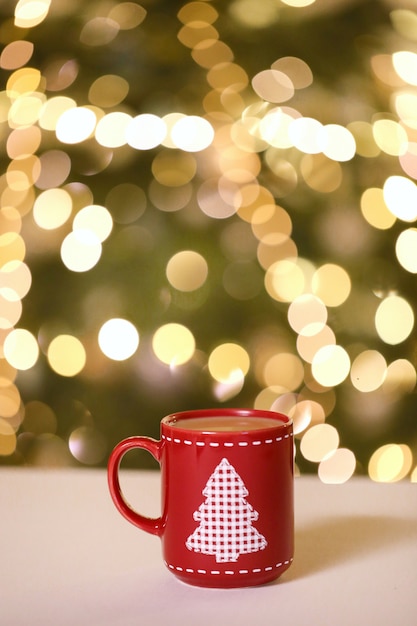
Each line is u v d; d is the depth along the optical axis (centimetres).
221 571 80
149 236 227
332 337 218
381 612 76
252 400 228
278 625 74
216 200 219
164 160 221
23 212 220
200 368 226
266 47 214
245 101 213
